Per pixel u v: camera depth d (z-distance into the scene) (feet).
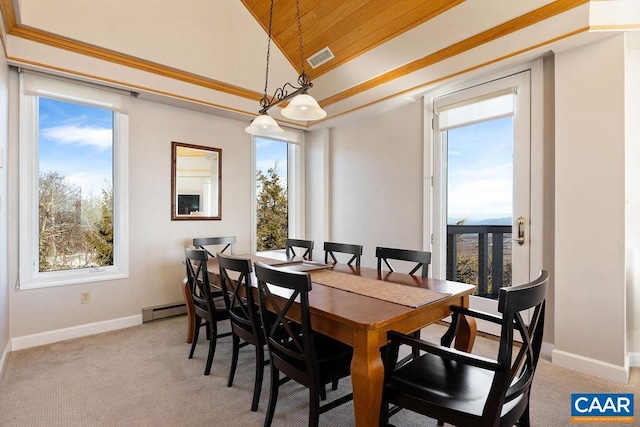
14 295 9.12
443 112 11.10
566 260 8.03
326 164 15.51
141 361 8.43
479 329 10.25
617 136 7.32
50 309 9.70
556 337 8.20
